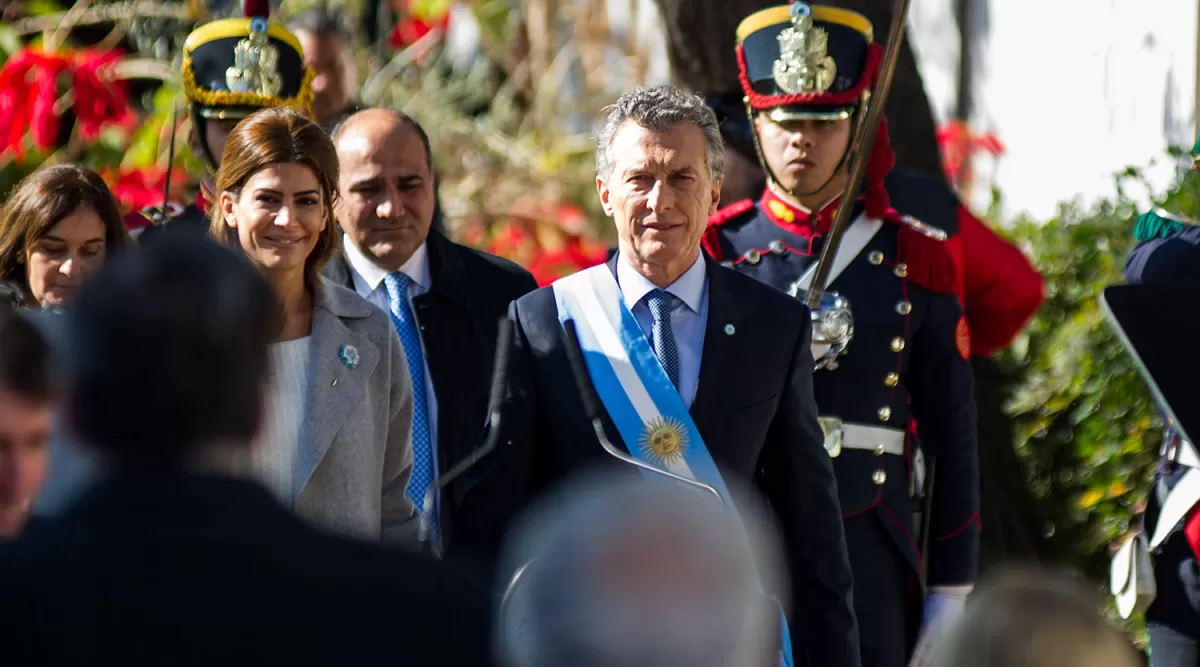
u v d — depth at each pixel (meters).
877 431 16.17
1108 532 22.73
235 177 13.91
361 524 13.80
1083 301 23.45
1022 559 21.27
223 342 7.38
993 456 22.03
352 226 16.53
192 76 17.88
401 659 7.16
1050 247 24.14
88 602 6.92
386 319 14.53
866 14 22.77
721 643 7.22
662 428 13.08
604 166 13.59
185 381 7.27
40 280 15.14
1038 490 23.27
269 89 17.81
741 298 13.55
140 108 30.86
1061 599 7.10
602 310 13.41
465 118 33.72
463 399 16.48
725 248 17.03
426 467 16.02
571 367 13.31
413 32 31.78
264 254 13.86
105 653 6.87
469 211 30.09
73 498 7.33
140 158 26.25
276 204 13.85
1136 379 22.58
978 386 22.03
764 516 13.62
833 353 15.99
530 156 31.52
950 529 16.39
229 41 17.81
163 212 17.55
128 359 7.26
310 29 21.05
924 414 16.69
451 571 7.53
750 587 7.35
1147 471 22.52
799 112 16.50
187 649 6.93
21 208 15.10
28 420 11.24
